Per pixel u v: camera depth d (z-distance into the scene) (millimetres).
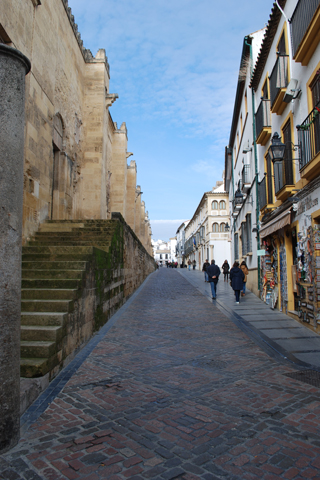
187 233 79250
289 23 9641
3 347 3066
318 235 7941
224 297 15469
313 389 4562
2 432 3008
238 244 22500
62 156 13227
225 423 3576
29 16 9328
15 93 3348
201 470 2779
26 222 9578
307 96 8344
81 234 10398
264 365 5613
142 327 8586
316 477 2705
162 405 4012
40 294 5875
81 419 3643
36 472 2750
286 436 3320
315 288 7945
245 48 16438
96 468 2799
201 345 6891
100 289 8258
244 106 18828
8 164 3211
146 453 3010
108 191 23500
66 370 5199
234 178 24781
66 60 13406
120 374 5086
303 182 8711
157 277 32688
